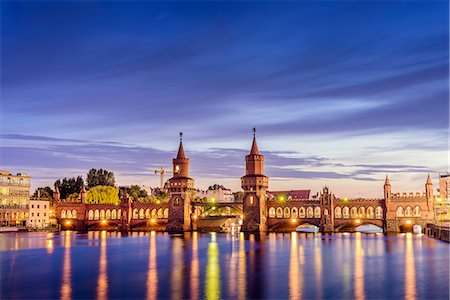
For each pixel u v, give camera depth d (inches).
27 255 5177.2
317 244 6117.1
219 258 4864.7
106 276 3892.7
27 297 3223.4
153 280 3713.1
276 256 4982.8
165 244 6304.1
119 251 5511.8
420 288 3383.4
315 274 3912.4
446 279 3673.7
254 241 6643.7
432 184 7844.5
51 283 3634.4
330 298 3134.8
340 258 4776.1
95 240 6943.9
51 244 6328.7
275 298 3139.8
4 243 6456.7
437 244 5959.6
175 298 3157.0
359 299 3102.9
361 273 3937.0
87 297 3206.2
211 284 3553.2
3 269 4256.9
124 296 3216.0
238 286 3479.3
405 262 4468.5
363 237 7140.8
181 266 4357.8
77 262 4640.8
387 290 3329.2
